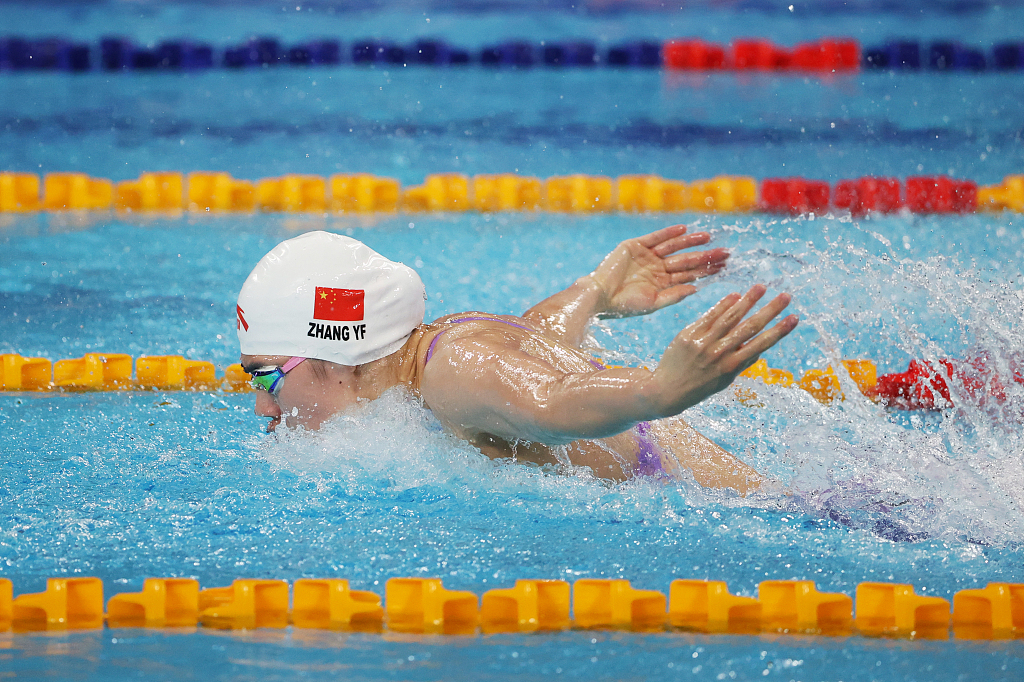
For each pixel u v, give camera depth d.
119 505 8.68
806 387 12.70
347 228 20.55
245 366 8.96
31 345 13.74
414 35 39.06
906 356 13.39
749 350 6.57
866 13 42.09
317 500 8.77
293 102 31.19
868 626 6.76
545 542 7.89
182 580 6.83
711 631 6.66
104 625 6.70
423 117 29.41
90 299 15.91
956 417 10.36
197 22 40.62
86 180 22.30
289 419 9.12
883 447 9.68
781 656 6.27
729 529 8.20
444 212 22.14
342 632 6.60
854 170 23.48
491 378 7.79
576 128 28.16
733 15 42.53
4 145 25.56
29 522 8.28
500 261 18.00
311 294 8.70
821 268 11.99
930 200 21.38
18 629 6.64
